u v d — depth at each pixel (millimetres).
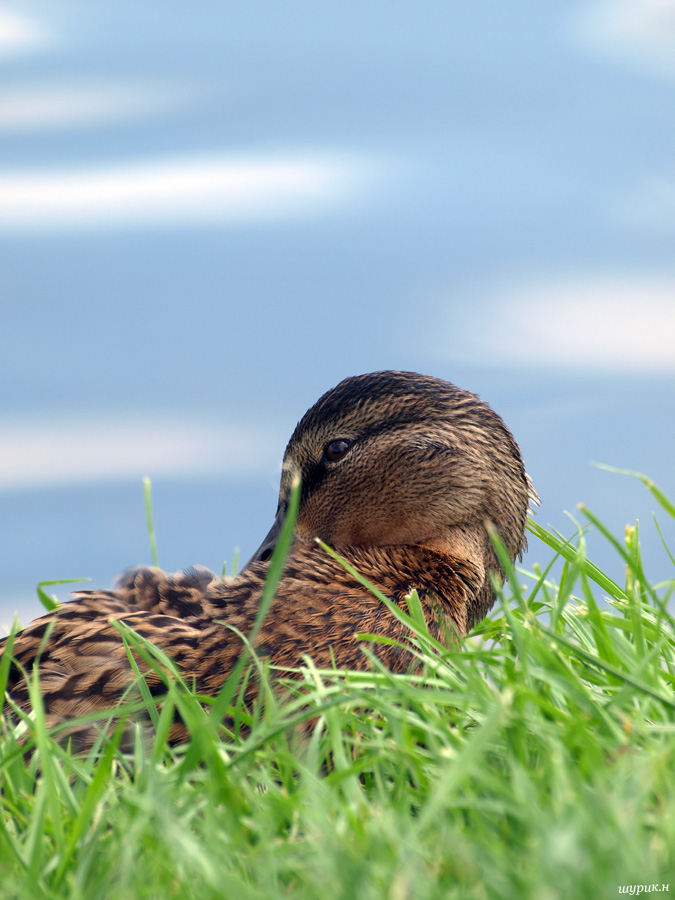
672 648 6773
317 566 7195
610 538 6391
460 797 4668
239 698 5691
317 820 4270
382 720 5828
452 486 8461
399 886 3648
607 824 3941
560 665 5570
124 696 5680
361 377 9047
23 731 5617
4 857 4484
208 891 4023
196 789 4934
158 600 7035
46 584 7832
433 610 7461
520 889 3682
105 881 4219
